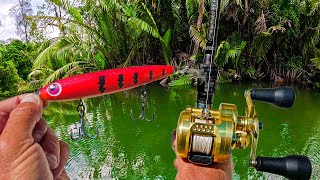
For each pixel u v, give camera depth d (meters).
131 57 19.89
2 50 20.27
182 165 1.09
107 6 18.39
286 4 20.53
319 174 8.58
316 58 19.70
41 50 20.97
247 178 8.28
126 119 13.43
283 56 20.86
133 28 18.95
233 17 19.52
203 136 1.08
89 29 19.16
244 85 19.94
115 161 9.71
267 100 1.24
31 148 0.78
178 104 15.46
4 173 0.75
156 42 20.59
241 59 20.56
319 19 20.06
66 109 14.13
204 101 1.21
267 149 10.52
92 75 1.07
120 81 1.12
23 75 20.55
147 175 8.98
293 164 1.06
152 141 11.20
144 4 19.53
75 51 20.05
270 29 19.80
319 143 10.82
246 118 1.17
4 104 0.85
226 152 1.08
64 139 11.27
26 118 0.81
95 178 8.77
